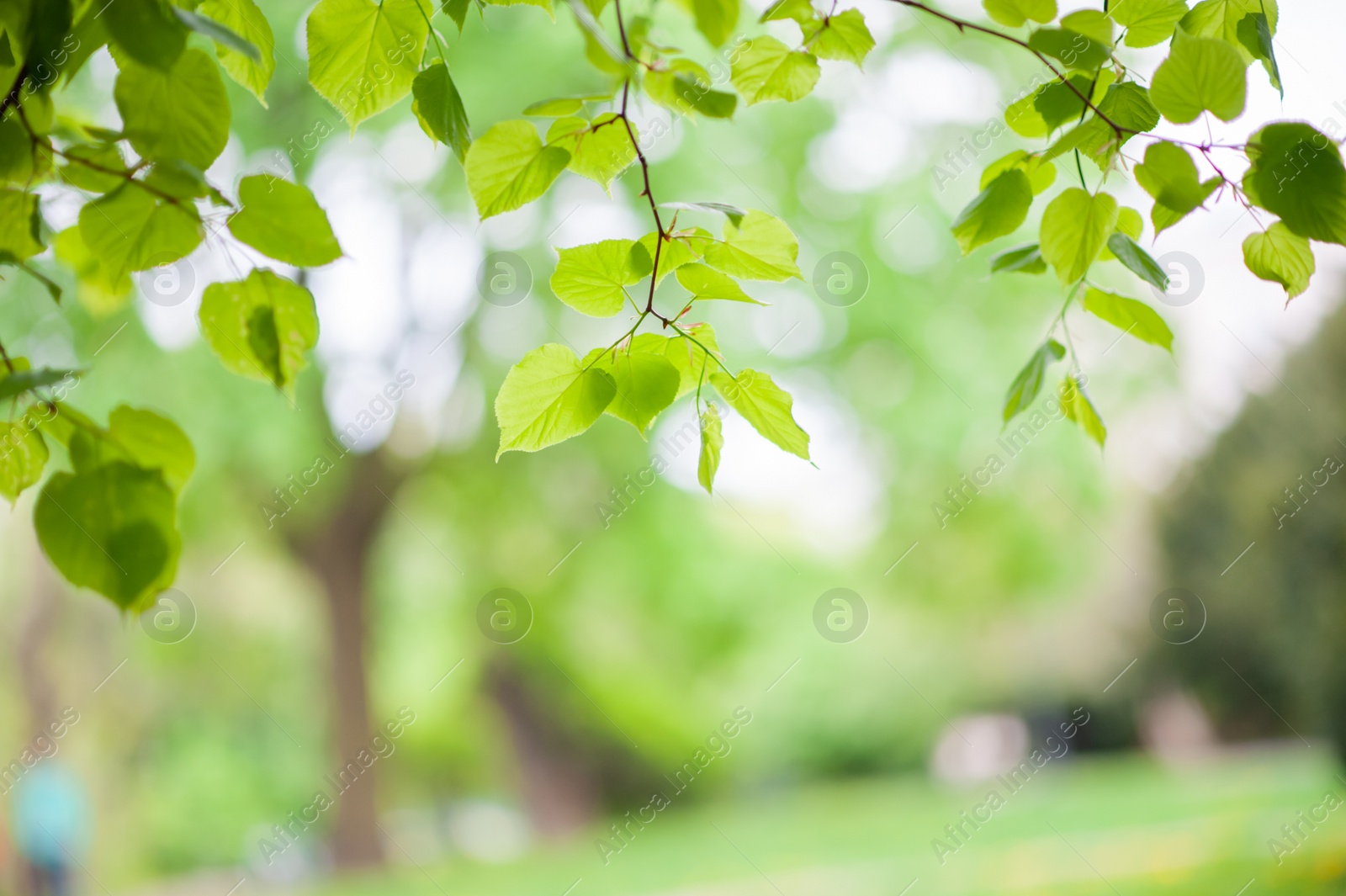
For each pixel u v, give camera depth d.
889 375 11.52
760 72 1.51
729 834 12.88
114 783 14.83
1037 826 10.85
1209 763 14.96
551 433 1.33
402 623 14.95
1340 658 7.81
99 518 1.19
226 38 1.04
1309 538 7.96
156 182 1.09
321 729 14.69
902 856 9.35
